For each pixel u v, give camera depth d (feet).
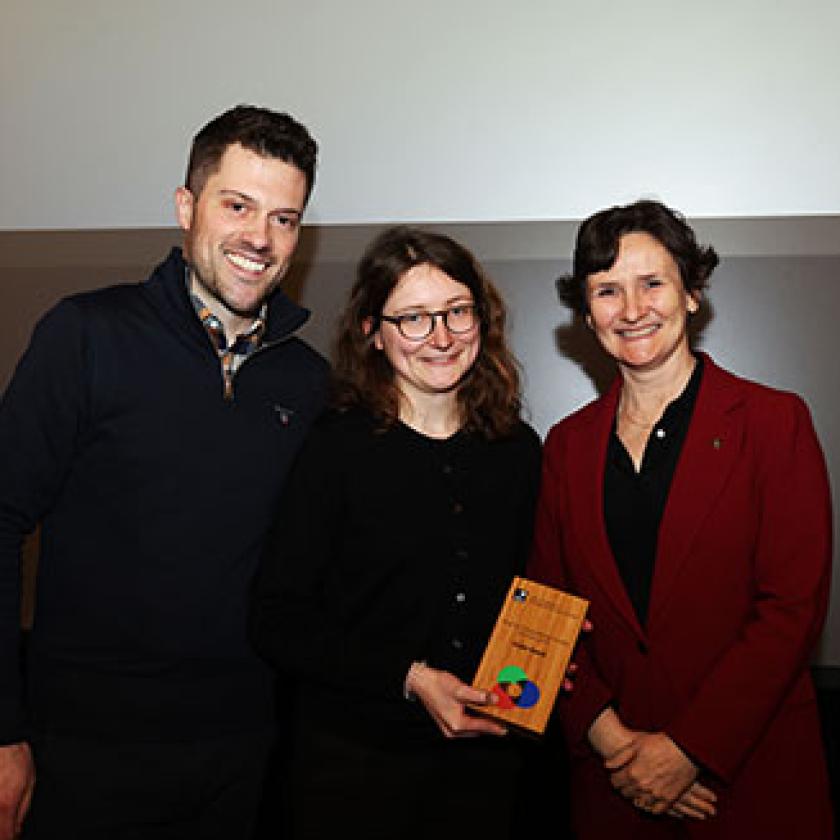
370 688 3.92
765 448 4.08
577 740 4.31
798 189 6.23
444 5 6.53
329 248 6.65
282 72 6.73
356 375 4.38
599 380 6.35
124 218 6.98
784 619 3.94
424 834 4.11
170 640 4.15
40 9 7.04
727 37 6.26
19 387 4.11
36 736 4.20
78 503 4.21
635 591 4.24
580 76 6.40
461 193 6.53
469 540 4.16
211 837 4.40
